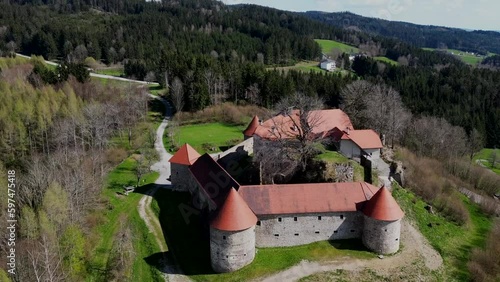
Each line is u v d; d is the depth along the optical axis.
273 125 81.81
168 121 123.25
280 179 71.12
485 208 81.50
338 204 57.84
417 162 90.88
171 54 158.62
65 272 51.91
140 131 111.88
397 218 56.16
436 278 55.03
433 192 78.38
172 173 77.00
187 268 55.50
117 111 108.38
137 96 125.62
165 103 139.75
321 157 71.81
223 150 99.12
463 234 69.56
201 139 106.62
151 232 63.69
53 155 83.19
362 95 110.81
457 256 61.84
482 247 65.81
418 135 109.56
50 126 100.12
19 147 93.94
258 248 57.94
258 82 134.75
